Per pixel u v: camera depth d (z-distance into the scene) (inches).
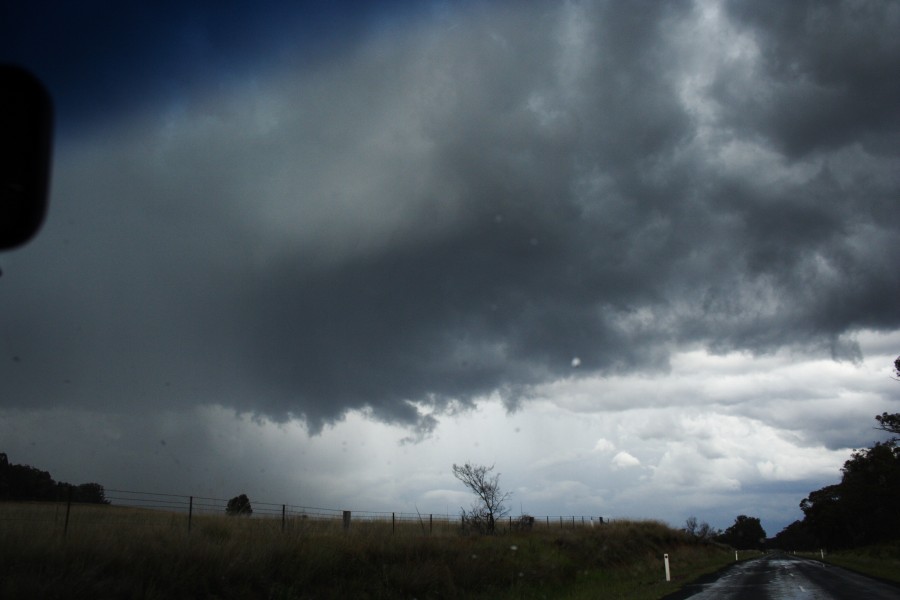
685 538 2593.5
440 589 754.8
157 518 765.9
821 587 949.8
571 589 986.1
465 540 1034.1
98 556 494.0
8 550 455.5
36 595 405.1
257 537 688.4
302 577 620.7
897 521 3314.5
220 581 543.8
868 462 3462.1
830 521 3924.7
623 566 1440.7
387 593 676.1
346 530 868.0
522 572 956.6
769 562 2054.6
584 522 2110.0
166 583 505.7
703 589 953.5
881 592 857.5
